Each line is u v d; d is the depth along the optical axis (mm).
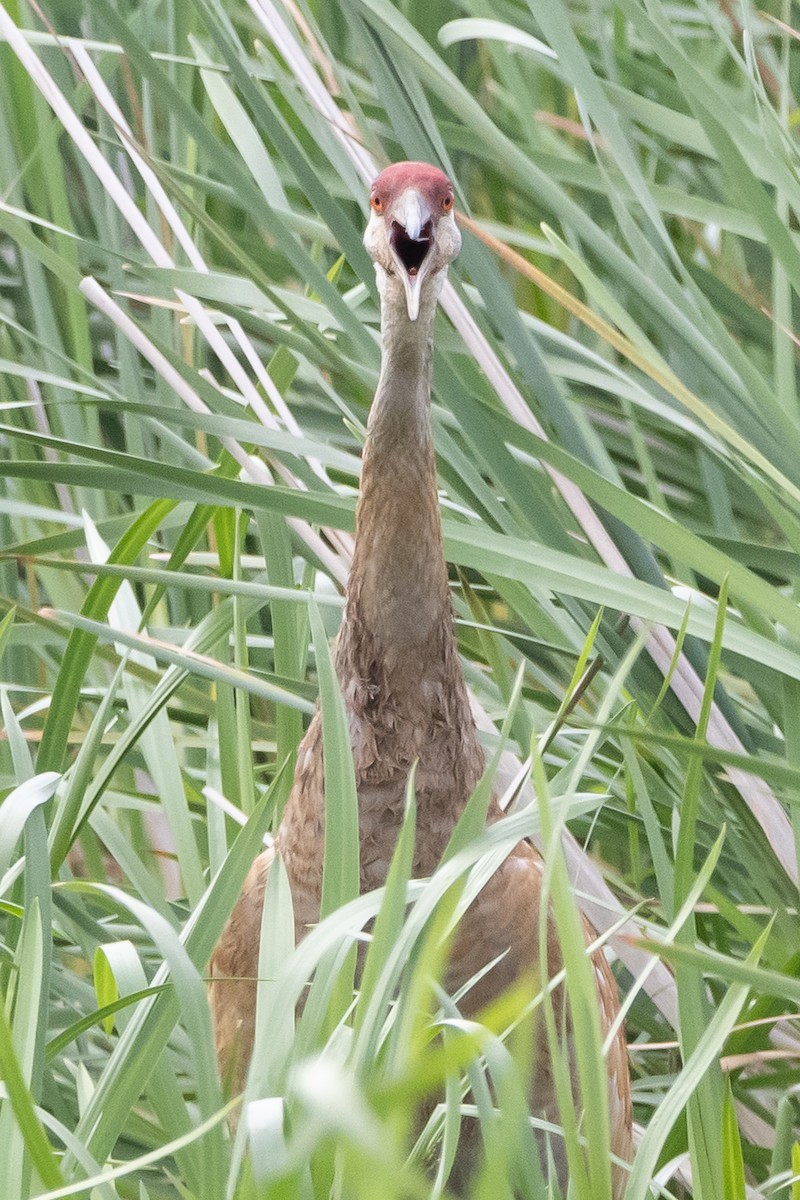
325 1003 3654
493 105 8672
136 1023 4008
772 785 5758
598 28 7238
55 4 7707
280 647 6000
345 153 6637
